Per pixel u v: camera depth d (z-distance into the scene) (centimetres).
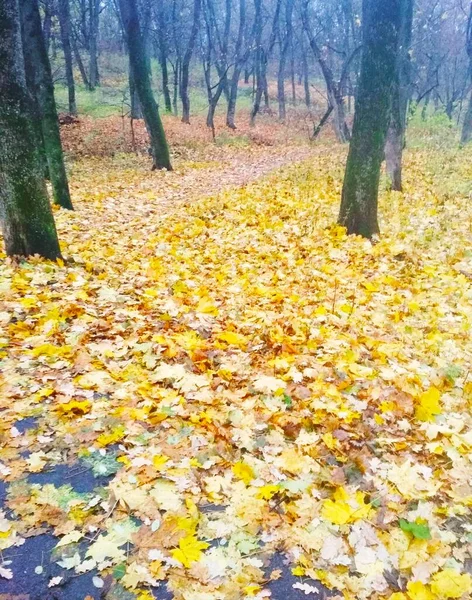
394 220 966
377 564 234
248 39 3419
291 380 389
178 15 3541
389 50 785
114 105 3195
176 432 322
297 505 265
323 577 227
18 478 279
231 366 406
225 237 882
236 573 227
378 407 361
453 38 3681
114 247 812
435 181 1333
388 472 291
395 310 558
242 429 327
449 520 262
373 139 828
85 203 1199
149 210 1137
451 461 308
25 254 629
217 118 3419
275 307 556
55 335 435
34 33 998
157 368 395
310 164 1730
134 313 502
